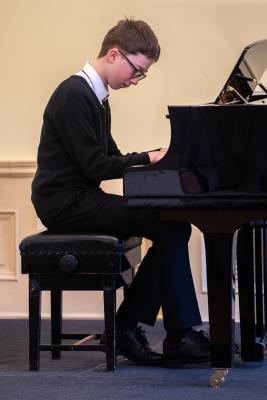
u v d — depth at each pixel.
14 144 6.66
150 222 4.63
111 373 4.48
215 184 4.08
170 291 4.51
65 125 4.66
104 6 6.51
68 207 4.72
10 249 6.61
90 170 4.62
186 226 4.53
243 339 4.77
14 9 6.60
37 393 4.04
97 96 4.82
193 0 6.37
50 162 4.77
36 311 4.59
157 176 4.13
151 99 6.46
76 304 6.59
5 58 6.63
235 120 4.05
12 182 6.58
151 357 4.69
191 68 6.40
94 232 4.70
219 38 6.35
